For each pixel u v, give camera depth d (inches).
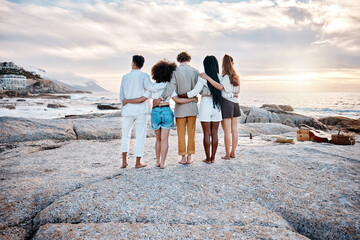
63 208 108.2
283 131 395.9
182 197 120.2
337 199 116.3
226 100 178.1
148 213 105.0
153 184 135.0
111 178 151.1
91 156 213.8
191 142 172.6
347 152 214.5
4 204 114.7
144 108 167.0
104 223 97.1
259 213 105.7
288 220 104.8
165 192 125.2
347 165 163.5
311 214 104.5
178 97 162.9
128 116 165.8
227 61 175.2
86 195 119.7
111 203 112.5
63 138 302.8
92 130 324.8
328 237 93.4
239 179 142.0
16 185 137.8
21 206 114.0
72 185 136.5
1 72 6476.4
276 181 139.2
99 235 88.1
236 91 181.3
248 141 285.7
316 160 177.5
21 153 225.3
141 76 164.2
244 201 117.6
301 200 116.6
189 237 86.9
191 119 170.6
